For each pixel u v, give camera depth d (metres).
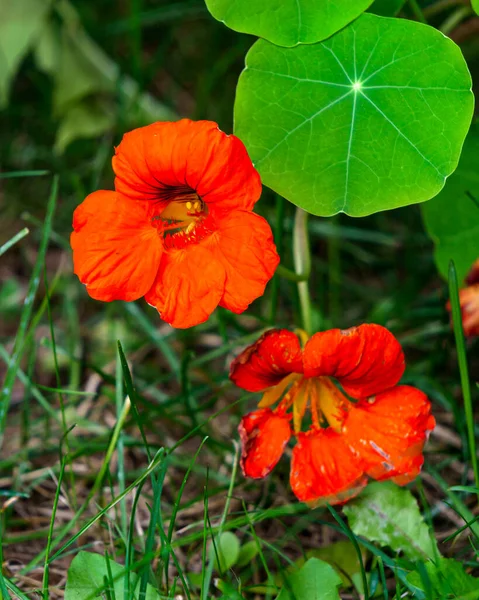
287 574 0.53
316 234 0.70
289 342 0.51
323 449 0.53
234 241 0.51
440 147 0.53
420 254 0.70
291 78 0.53
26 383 0.59
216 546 0.53
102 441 0.59
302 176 0.53
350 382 0.52
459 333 0.53
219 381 0.62
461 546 0.54
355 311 0.69
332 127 0.53
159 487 0.51
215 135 0.50
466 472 0.56
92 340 0.68
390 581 0.53
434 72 0.53
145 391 0.64
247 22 0.53
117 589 0.50
